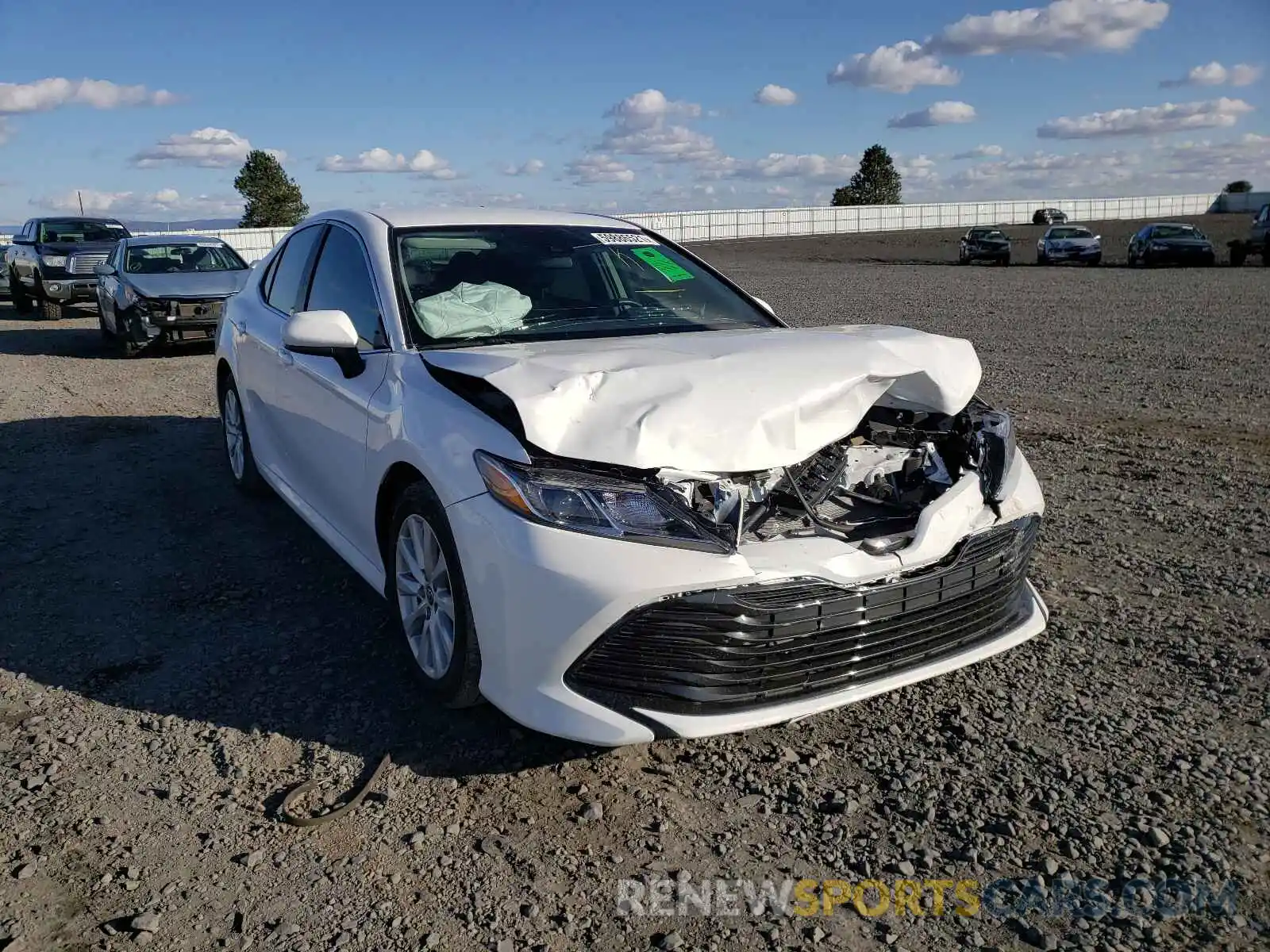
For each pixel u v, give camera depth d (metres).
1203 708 3.29
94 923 2.30
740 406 2.85
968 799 2.79
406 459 3.14
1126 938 2.26
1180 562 4.65
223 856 2.54
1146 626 3.93
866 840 2.62
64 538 4.97
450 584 2.99
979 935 2.28
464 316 3.68
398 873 2.48
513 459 2.74
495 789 2.84
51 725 3.17
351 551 3.87
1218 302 18.12
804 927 2.30
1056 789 2.83
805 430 2.93
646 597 2.61
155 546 4.86
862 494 3.37
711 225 62.53
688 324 3.98
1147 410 8.36
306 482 4.41
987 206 75.44
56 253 16.05
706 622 2.66
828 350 3.28
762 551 2.76
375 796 2.80
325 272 4.42
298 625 3.93
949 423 3.52
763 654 2.71
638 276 4.22
